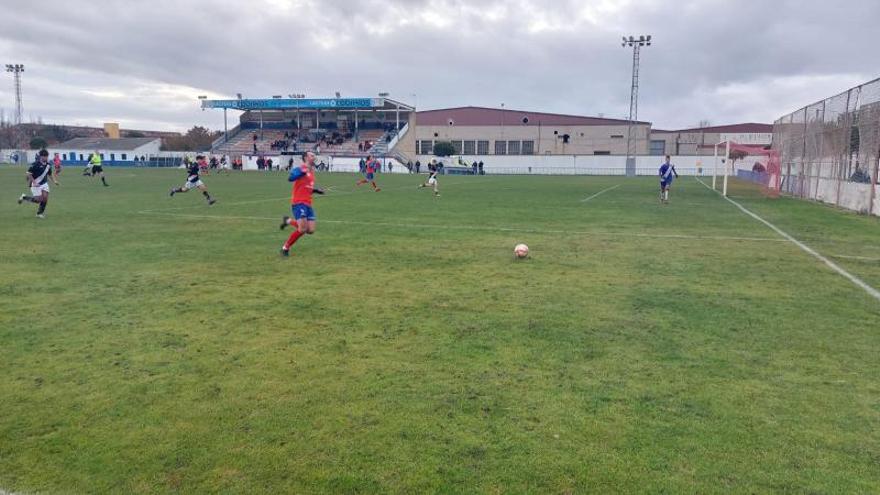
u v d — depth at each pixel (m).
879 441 3.94
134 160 75.56
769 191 32.38
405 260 10.62
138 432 4.03
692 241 13.20
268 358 5.47
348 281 8.84
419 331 6.32
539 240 13.23
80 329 6.32
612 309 7.25
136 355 5.53
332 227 15.57
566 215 19.06
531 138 80.25
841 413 4.36
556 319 6.80
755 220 17.95
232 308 7.25
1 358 5.41
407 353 5.62
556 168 71.69
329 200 25.16
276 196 26.34
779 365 5.34
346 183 40.41
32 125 107.44
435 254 11.27
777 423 4.19
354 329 6.39
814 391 4.76
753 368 5.26
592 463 3.64
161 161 76.56
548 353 5.62
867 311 7.23
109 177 44.81
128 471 3.55
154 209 19.89
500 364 5.32
